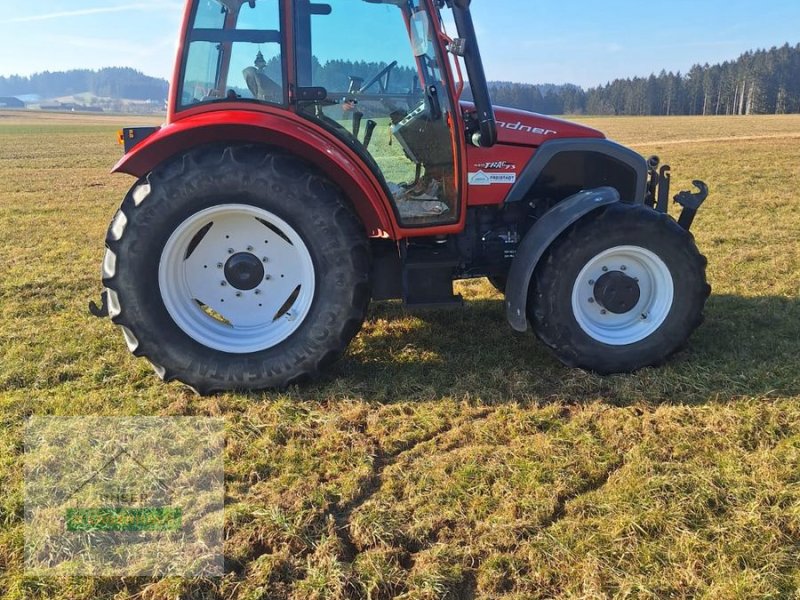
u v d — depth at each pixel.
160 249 3.31
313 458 2.84
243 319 3.60
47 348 4.09
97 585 2.13
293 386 3.52
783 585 2.07
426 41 3.48
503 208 3.96
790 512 2.35
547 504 2.45
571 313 3.56
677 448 2.81
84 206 10.67
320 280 3.42
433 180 3.65
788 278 5.36
